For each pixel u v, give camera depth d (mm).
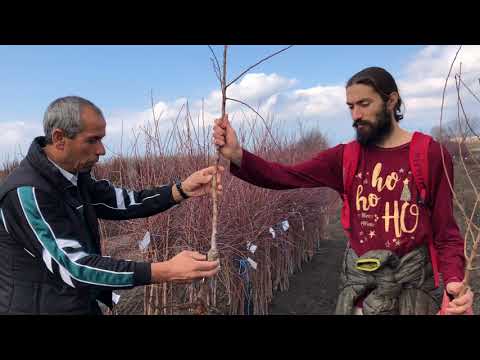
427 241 1512
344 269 1684
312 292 4242
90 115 1458
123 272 1348
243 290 3156
